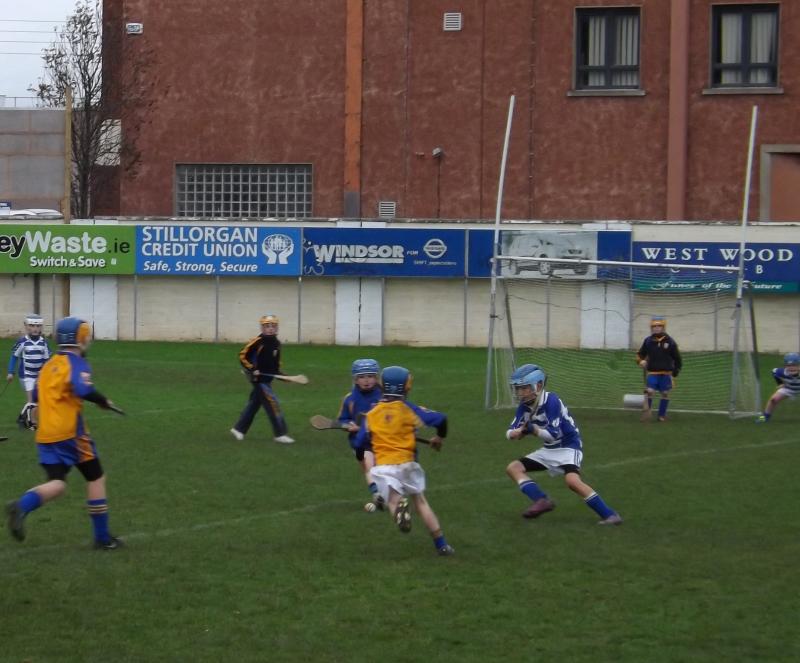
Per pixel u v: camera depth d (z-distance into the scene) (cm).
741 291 2538
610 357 3803
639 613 1026
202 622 991
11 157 4175
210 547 1258
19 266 4800
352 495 1567
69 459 1197
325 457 1897
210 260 4709
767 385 3234
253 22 5369
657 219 5022
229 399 2762
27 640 942
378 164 5256
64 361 1192
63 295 4784
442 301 4631
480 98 5147
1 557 1201
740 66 4966
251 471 1755
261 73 5369
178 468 1773
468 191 5175
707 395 2912
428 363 3875
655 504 1528
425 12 5181
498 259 2602
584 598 1072
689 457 1947
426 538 1314
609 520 1392
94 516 1233
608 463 1878
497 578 1140
